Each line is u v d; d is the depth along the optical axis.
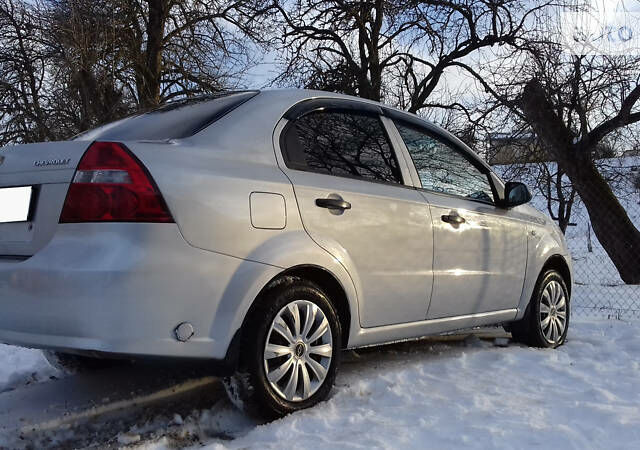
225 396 3.14
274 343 2.74
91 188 2.37
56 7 12.49
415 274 3.46
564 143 10.87
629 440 2.50
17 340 2.46
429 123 4.05
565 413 2.85
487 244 4.04
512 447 2.41
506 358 3.98
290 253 2.76
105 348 2.28
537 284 4.57
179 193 2.46
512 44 11.80
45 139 14.04
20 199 2.54
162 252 2.38
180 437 2.63
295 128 3.12
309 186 2.98
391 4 12.55
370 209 3.22
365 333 3.21
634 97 10.35
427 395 3.15
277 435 2.56
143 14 13.29
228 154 2.77
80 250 2.34
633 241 11.12
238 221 2.62
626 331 5.27
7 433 2.65
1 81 13.80
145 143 2.56
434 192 3.77
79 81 12.36
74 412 2.93
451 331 3.89
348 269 3.06
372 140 3.52
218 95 3.42
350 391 3.15
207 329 2.50
